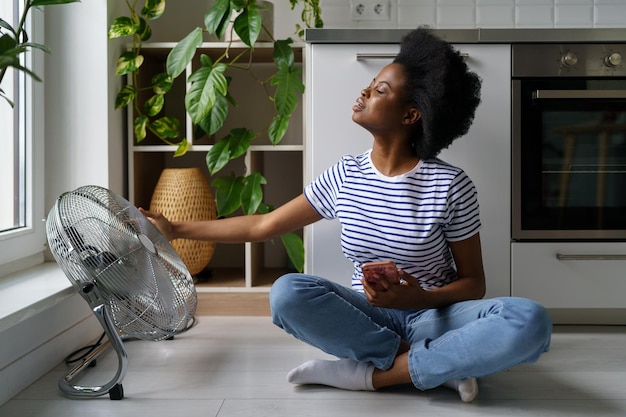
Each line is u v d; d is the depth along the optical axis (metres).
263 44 2.06
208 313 2.12
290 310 1.34
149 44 2.09
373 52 1.84
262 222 1.59
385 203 1.40
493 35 1.82
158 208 2.09
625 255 1.87
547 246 1.88
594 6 2.35
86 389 1.36
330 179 1.54
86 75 1.98
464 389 1.33
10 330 1.37
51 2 1.33
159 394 1.39
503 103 1.85
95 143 1.98
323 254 1.84
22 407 1.31
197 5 2.41
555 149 1.87
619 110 1.87
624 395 1.38
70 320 1.71
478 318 1.30
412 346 1.35
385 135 1.41
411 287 1.30
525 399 1.36
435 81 1.35
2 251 1.72
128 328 1.36
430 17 2.34
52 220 1.29
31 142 1.89
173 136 2.13
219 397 1.37
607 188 1.88
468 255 1.41
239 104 2.47
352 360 1.43
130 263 1.29
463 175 1.38
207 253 2.14
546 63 1.84
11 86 1.84
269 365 1.60
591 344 1.79
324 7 2.33
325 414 1.27
